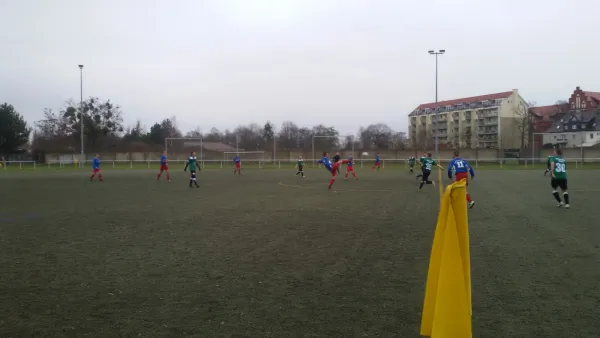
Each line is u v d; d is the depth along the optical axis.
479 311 4.98
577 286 5.86
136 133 98.25
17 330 4.51
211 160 57.62
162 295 5.61
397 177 32.47
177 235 9.71
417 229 10.34
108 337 4.33
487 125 93.75
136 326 4.60
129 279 6.34
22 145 79.06
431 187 23.28
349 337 4.29
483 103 94.69
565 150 52.47
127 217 12.48
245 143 83.25
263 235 9.65
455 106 102.38
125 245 8.68
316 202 16.16
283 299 5.43
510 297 5.44
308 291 5.74
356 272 6.64
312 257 7.60
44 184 26.19
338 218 12.11
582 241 8.79
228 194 19.52
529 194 18.69
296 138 86.94
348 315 4.88
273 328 4.52
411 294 5.60
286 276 6.44
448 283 3.19
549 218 11.87
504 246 8.37
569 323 4.61
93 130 72.81
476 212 13.11
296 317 4.83
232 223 11.32
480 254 7.73
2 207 14.89
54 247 8.52
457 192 3.29
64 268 6.96
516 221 11.38
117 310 5.08
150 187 23.77
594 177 29.73
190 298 5.48
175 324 4.65
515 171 39.56
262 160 56.31
